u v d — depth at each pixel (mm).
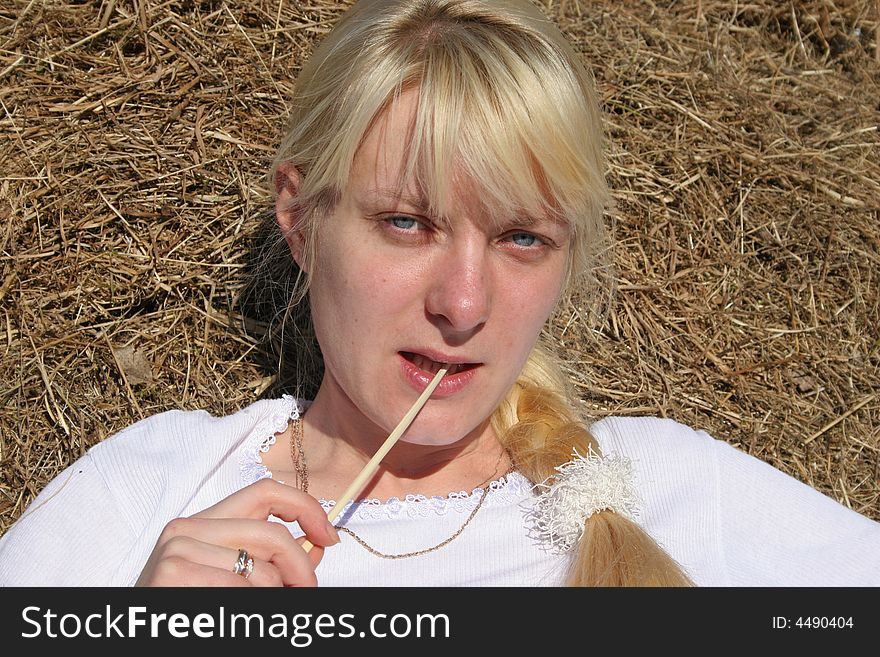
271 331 1873
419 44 1158
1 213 1785
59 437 1756
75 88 1881
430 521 1322
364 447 1378
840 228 2109
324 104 1240
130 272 1828
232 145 1923
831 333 2031
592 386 1940
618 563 1234
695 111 2162
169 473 1391
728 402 1973
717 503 1418
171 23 1977
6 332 1773
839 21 2545
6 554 1333
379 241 1182
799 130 2281
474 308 1146
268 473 1401
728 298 2031
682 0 2465
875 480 1942
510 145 1124
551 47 1184
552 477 1317
